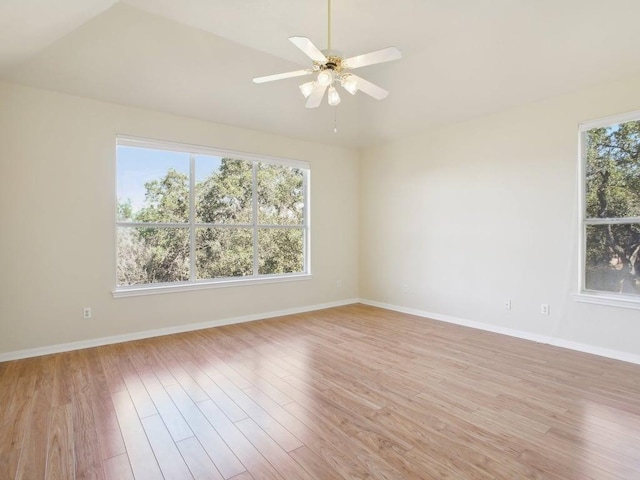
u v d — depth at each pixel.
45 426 2.22
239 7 2.95
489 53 3.50
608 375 2.98
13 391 2.70
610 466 1.82
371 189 5.98
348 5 2.92
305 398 2.60
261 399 2.58
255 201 5.06
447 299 4.85
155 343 3.89
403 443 2.03
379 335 4.20
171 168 4.35
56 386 2.79
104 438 2.09
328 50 2.33
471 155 4.54
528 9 2.97
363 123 5.27
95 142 3.77
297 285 5.44
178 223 4.39
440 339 4.04
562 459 1.88
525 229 4.02
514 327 4.13
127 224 4.03
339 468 1.82
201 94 4.05
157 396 2.63
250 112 4.54
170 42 3.33
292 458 1.90
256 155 4.97
